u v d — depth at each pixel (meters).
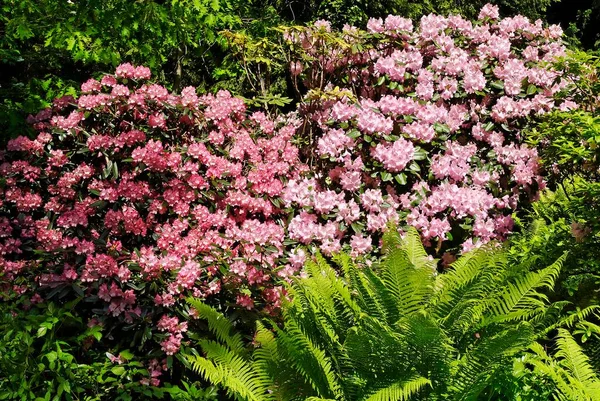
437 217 5.21
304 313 3.72
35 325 3.69
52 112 5.00
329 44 5.98
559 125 5.00
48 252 4.36
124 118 4.79
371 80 6.01
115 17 6.45
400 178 5.14
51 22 6.72
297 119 6.18
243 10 8.98
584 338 3.83
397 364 3.40
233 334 4.30
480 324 3.56
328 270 4.04
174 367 4.38
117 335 4.28
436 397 3.39
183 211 4.63
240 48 6.25
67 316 4.05
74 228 4.60
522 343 3.32
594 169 4.90
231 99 5.14
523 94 5.70
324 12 10.69
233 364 3.72
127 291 4.23
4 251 4.56
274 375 3.62
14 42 7.27
